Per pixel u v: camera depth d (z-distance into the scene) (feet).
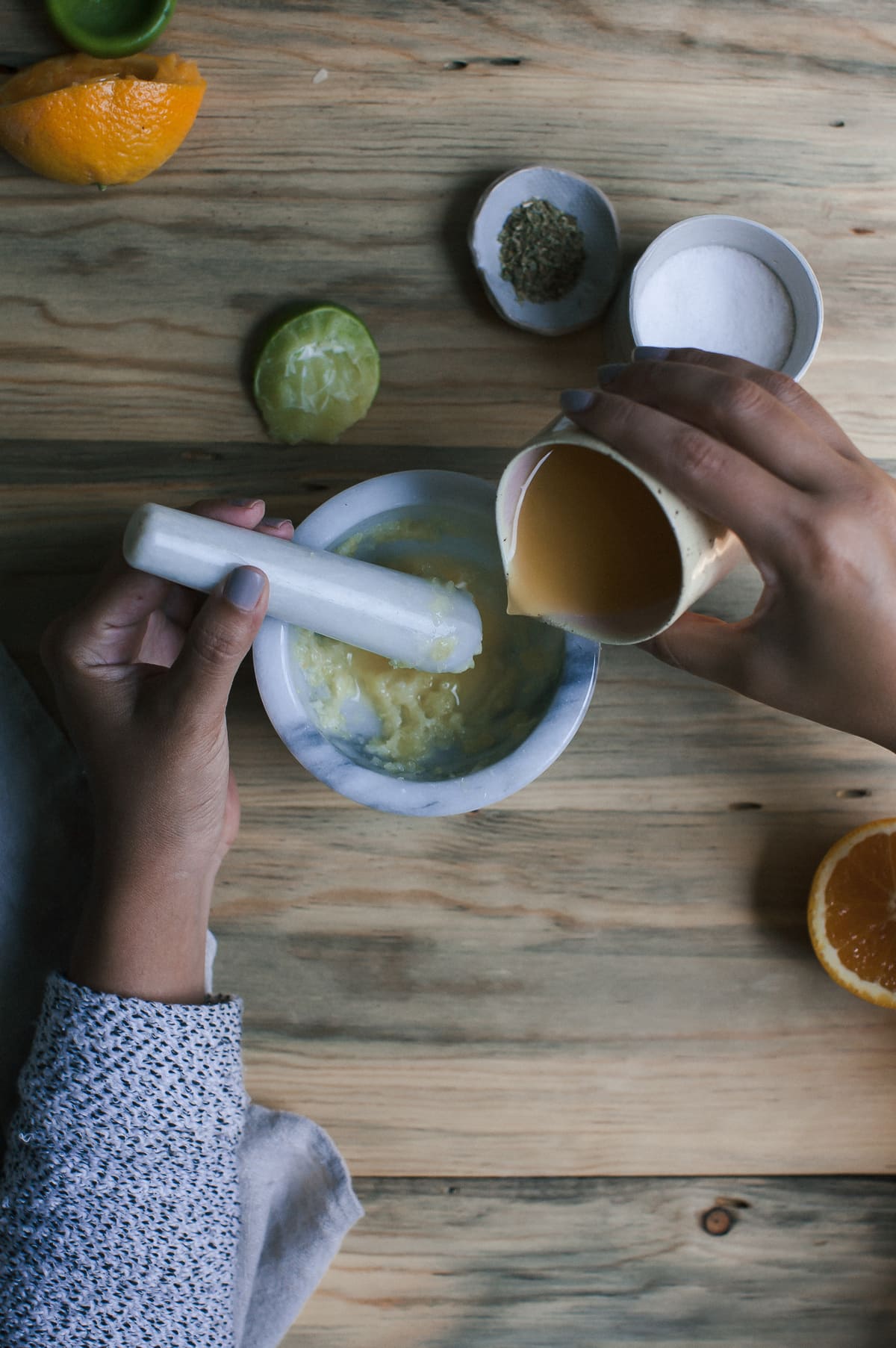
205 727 3.00
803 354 3.68
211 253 3.88
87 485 3.90
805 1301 4.10
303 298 3.91
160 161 3.71
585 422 2.72
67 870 3.77
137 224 3.87
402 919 3.99
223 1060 3.15
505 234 3.78
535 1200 4.06
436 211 3.92
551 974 4.02
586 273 3.85
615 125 3.95
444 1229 4.05
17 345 3.87
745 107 3.97
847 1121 4.08
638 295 3.60
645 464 2.66
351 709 3.67
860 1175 4.10
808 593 2.86
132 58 3.75
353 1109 4.01
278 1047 3.99
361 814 3.97
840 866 3.84
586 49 3.92
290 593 3.00
